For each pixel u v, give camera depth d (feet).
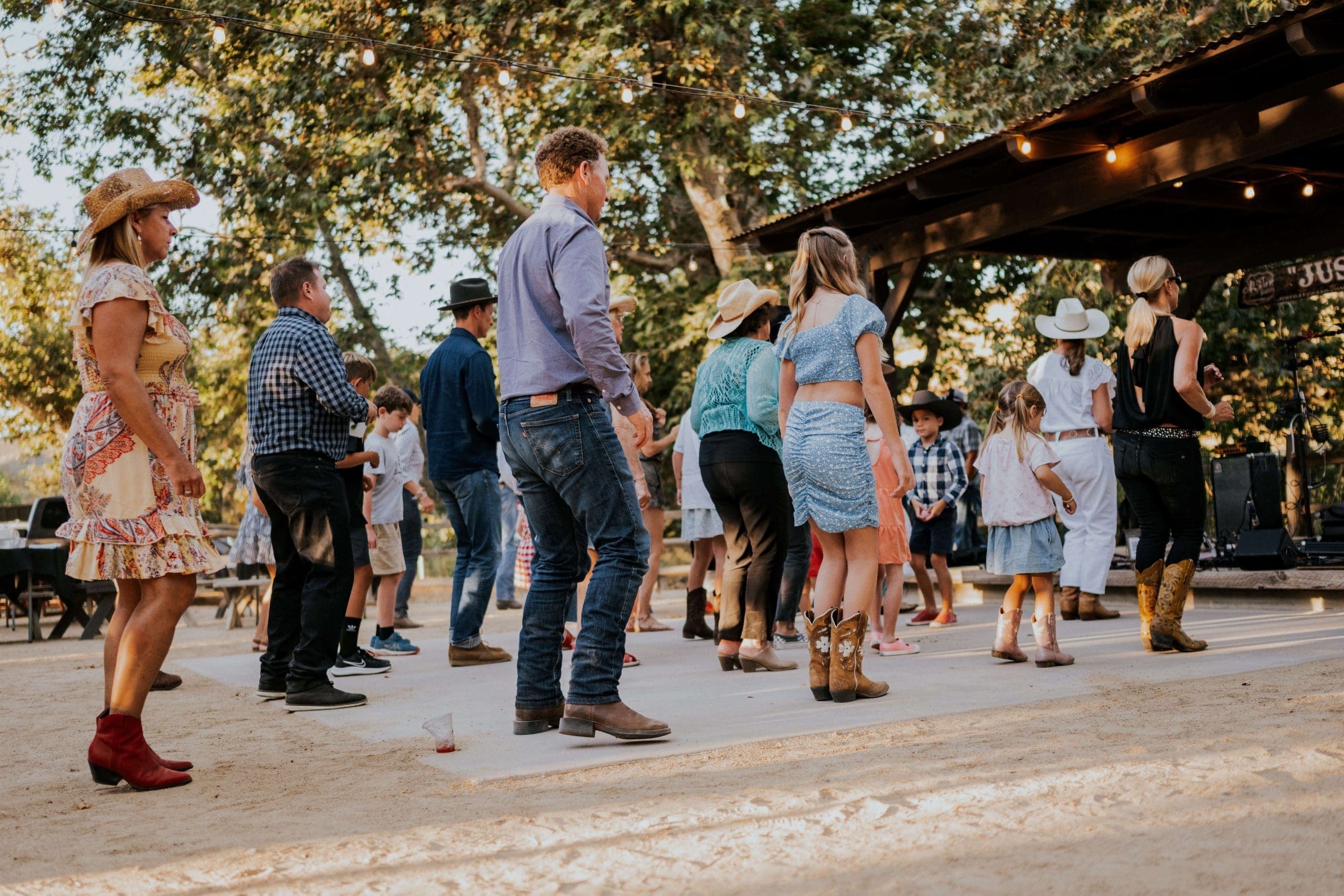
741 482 18.12
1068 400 24.27
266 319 64.39
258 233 58.23
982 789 9.20
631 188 60.54
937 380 61.16
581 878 7.59
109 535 11.17
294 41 51.96
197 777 12.03
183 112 61.57
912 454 26.12
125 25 56.44
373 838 8.88
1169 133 25.98
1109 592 28.76
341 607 16.85
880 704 14.29
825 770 10.44
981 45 51.78
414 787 10.93
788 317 16.11
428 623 35.50
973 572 32.71
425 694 17.43
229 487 84.94
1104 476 24.17
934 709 13.65
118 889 7.91
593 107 51.26
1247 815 8.07
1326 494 38.88
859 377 15.24
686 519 24.32
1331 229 31.32
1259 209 31.24
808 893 7.02
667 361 56.65
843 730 12.48
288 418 16.35
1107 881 6.88
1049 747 10.76
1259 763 9.51
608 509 12.75
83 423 11.47
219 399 80.53
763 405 18.01
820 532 15.29
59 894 7.86
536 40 53.47
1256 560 25.94
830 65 52.85
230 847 8.91
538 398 12.70
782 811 8.94
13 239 69.97
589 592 12.78
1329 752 9.73
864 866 7.48
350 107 54.29
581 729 12.60
